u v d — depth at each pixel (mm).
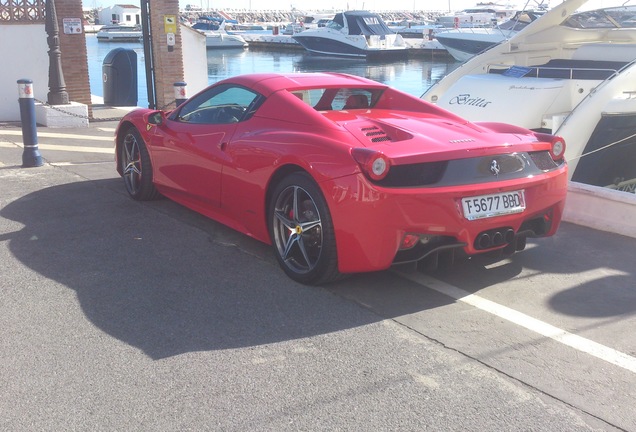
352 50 44562
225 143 4699
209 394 2877
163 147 5473
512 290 4117
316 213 3980
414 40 52188
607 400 2885
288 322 3598
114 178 7023
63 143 9344
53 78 11219
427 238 3779
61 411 2734
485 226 3859
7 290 3975
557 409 2805
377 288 4102
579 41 9312
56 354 3203
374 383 2982
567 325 3625
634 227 5238
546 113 7211
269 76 4949
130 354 3215
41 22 11625
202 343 3342
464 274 4375
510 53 8805
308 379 3010
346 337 3430
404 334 3473
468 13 77562
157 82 14055
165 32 13555
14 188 6477
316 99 4840
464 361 3201
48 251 4680
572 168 6859
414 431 2633
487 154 3883
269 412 2748
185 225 5355
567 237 5234
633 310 3842
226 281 4172
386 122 4301
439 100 8094
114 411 2738
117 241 4922
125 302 3830
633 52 8203
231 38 55469
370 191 3607
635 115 6809
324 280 4027
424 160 3689
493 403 2840
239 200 4602
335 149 3816
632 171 7543
